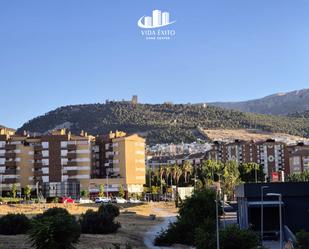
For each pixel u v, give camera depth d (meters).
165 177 193.62
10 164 157.25
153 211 103.50
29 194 145.62
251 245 35.88
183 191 108.44
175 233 49.34
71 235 36.06
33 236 35.16
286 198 57.34
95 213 55.12
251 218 56.78
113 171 171.75
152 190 164.62
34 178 158.38
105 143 174.88
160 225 69.56
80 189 156.88
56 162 157.50
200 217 50.06
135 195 165.75
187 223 49.50
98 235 51.00
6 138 158.88
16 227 47.62
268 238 54.19
